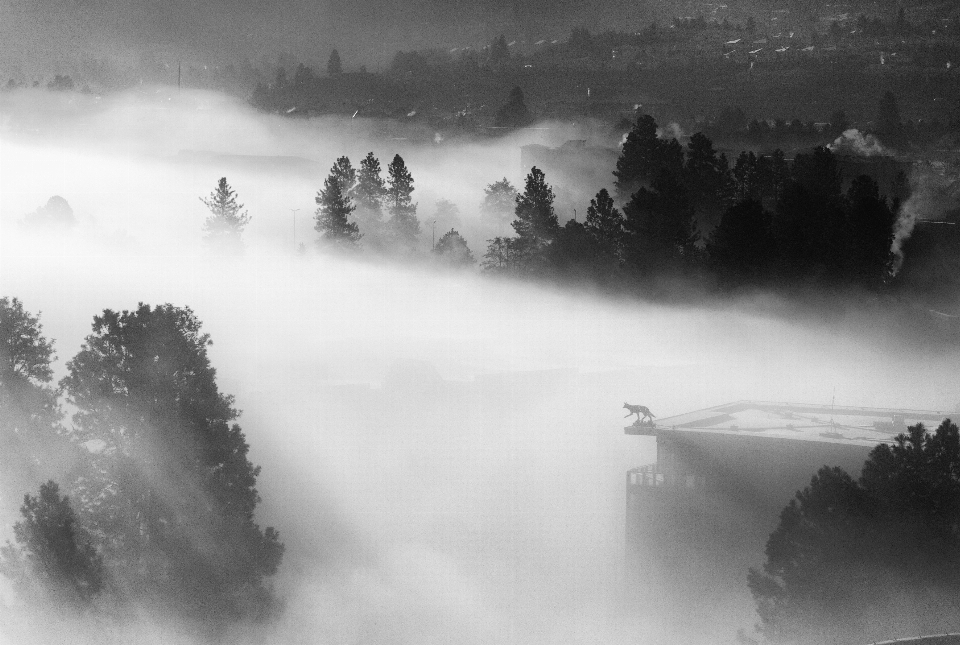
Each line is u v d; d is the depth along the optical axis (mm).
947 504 65688
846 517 64812
